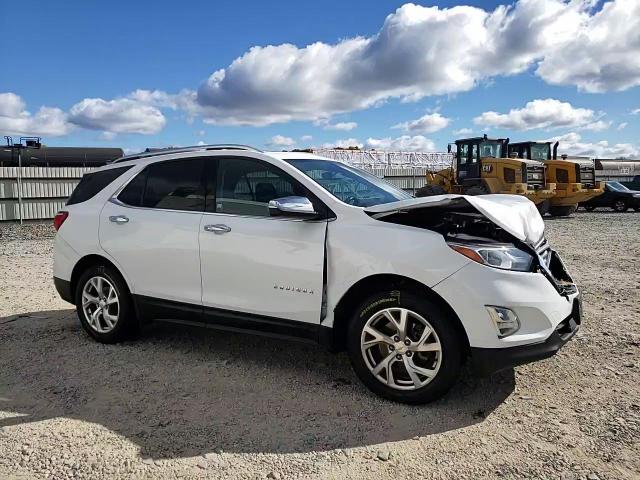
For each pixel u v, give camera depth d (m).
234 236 4.23
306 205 3.88
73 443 3.16
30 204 18.75
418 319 3.57
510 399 3.72
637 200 26.25
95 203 5.13
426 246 3.55
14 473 2.86
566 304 3.67
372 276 3.69
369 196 4.34
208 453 3.05
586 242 12.41
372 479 2.81
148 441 3.19
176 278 4.53
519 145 23.08
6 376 4.19
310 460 2.98
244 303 4.20
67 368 4.35
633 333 5.11
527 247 3.59
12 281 8.00
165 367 4.37
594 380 4.02
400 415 3.50
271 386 3.98
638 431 3.24
